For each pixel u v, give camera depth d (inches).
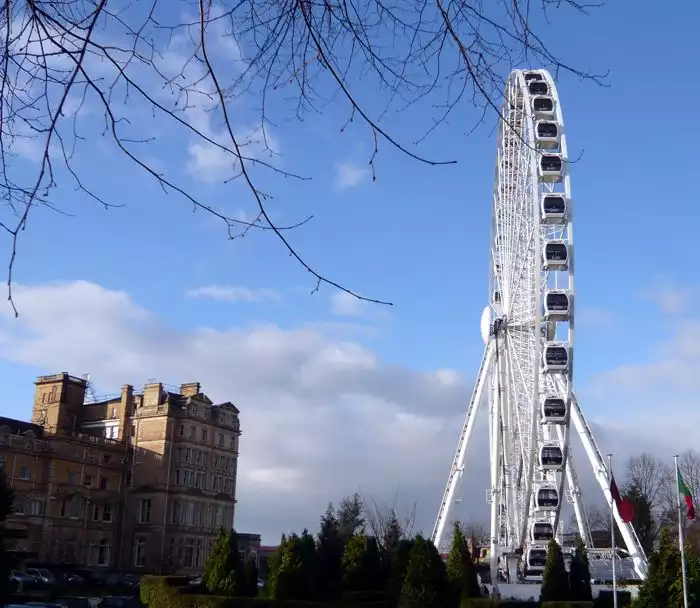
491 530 2997.0
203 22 332.5
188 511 4943.4
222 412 5388.8
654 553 1975.9
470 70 359.3
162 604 2385.6
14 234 323.6
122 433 5054.1
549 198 2630.4
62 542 4485.7
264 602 2213.3
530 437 2610.7
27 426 4660.4
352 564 2763.3
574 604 2331.4
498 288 3176.7
